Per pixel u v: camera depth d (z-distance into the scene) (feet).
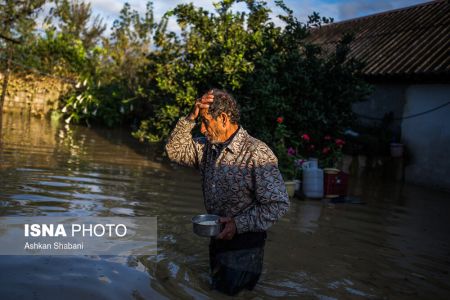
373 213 21.27
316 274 12.51
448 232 18.79
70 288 9.86
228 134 9.69
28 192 18.29
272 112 26.12
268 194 9.15
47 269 10.79
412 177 32.12
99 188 20.43
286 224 17.81
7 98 50.80
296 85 26.32
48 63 53.47
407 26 40.45
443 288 12.30
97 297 9.57
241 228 9.35
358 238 16.69
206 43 30.12
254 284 10.32
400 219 20.49
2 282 9.82
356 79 27.20
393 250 15.55
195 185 23.21
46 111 52.08
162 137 32.12
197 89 30.32
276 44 28.86
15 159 25.43
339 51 27.22
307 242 15.56
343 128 27.73
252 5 30.66
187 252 13.09
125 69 57.77
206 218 9.57
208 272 11.63
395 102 34.19
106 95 50.44
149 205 18.25
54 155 28.17
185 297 9.97
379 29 43.19
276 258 13.58
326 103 26.63
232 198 9.58
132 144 37.27
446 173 29.78
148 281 10.69
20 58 50.98
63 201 17.46
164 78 31.91
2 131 36.04
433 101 31.01
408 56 34.12
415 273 13.35
